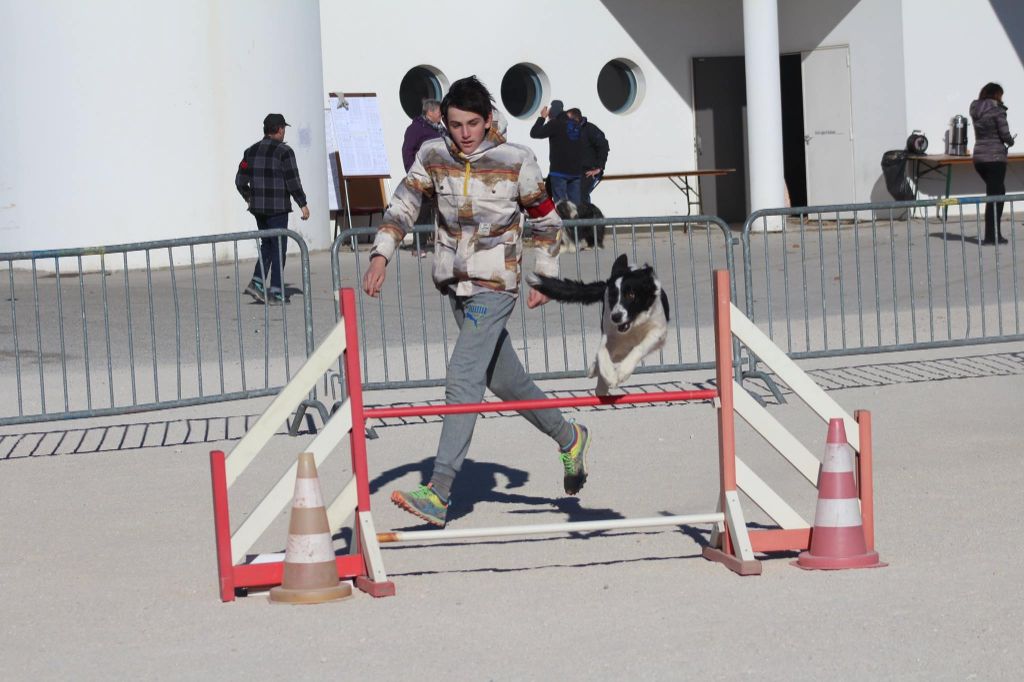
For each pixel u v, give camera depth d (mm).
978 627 4973
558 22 23469
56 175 18312
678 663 4688
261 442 5930
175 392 11023
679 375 11359
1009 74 23984
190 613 5570
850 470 6023
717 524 6199
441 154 6566
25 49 18125
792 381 6160
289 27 19547
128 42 18266
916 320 13445
